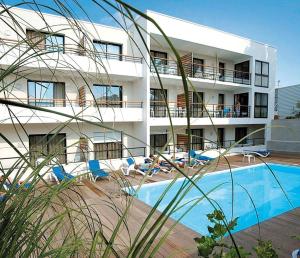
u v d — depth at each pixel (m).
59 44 0.95
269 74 15.99
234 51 14.17
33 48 0.79
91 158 9.51
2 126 7.27
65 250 0.73
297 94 21.44
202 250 1.09
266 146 16.02
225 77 14.85
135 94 11.79
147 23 10.52
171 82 12.33
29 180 0.74
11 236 0.65
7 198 0.68
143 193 7.22
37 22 7.14
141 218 4.58
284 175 10.53
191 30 12.40
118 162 9.70
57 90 8.93
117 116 10.45
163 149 0.72
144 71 10.94
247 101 15.38
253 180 9.68
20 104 0.45
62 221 0.81
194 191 7.35
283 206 6.98
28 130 8.62
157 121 11.17
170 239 3.72
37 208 0.72
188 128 0.58
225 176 9.95
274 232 3.97
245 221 5.73
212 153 5.78
